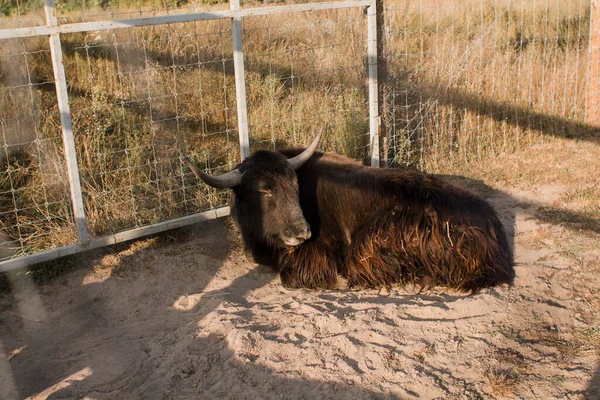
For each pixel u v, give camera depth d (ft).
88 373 14.56
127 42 28.78
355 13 33.30
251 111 27.73
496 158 28.53
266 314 16.39
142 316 17.21
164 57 29.89
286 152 19.89
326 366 13.82
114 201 22.13
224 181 17.84
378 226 17.99
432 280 17.93
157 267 19.84
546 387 13.01
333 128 25.98
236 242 21.58
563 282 17.60
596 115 31.19
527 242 20.31
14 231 21.15
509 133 29.86
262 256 19.22
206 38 31.14
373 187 18.65
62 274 19.52
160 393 13.39
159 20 19.47
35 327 16.89
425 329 15.14
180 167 23.61
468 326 15.26
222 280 19.13
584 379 13.24
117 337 16.15
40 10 24.86
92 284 18.98
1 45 23.68
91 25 18.53
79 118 24.73
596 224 21.50
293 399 12.89
